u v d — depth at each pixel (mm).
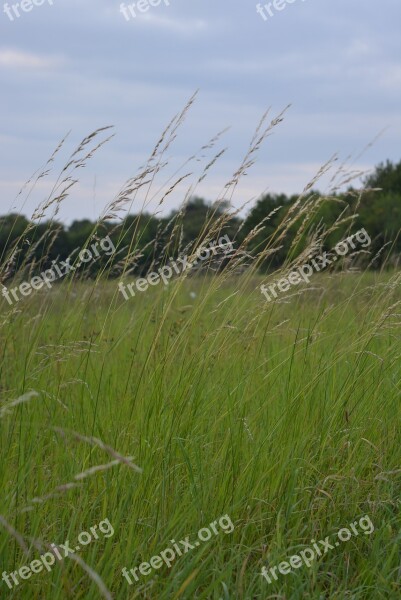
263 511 3988
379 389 5016
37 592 3211
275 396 4867
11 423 4020
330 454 4434
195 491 3840
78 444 4094
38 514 3488
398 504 4172
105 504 3631
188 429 4254
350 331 5637
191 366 4496
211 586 3270
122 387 5141
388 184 15406
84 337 5355
